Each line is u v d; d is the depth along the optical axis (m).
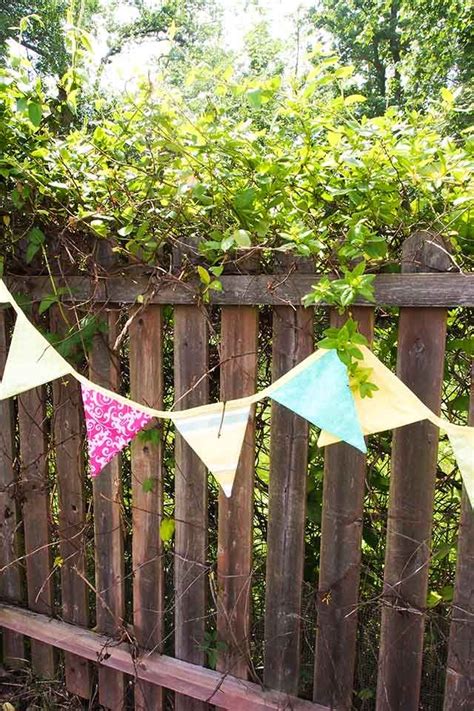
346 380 1.15
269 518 1.52
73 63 1.48
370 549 1.60
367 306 1.30
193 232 1.53
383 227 1.40
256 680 1.63
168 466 1.75
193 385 1.55
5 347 1.84
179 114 1.34
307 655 1.70
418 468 1.32
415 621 1.38
